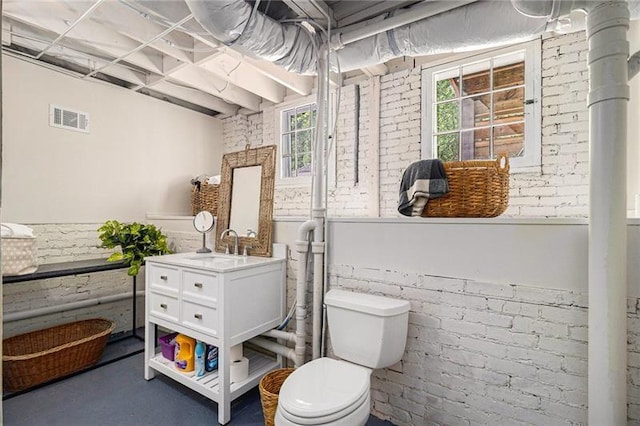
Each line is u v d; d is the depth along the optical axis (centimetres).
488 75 282
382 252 210
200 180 379
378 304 186
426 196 194
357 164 347
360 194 343
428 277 194
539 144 256
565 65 248
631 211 214
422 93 309
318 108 238
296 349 230
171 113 402
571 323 158
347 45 243
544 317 164
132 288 360
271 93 387
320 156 237
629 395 148
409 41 223
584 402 156
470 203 188
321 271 229
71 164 318
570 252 159
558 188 250
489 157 280
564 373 160
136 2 187
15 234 237
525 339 168
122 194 355
